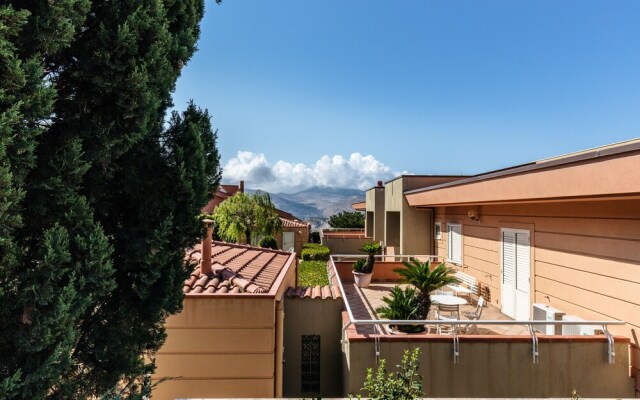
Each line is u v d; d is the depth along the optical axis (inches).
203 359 192.1
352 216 1551.4
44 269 82.8
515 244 340.5
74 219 91.9
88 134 96.3
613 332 221.5
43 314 83.0
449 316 319.0
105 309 112.8
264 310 194.5
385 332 258.8
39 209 88.0
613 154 175.9
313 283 606.9
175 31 127.7
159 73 108.1
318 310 280.8
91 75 96.1
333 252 1017.5
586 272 248.5
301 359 279.1
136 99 99.7
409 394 125.1
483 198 320.5
